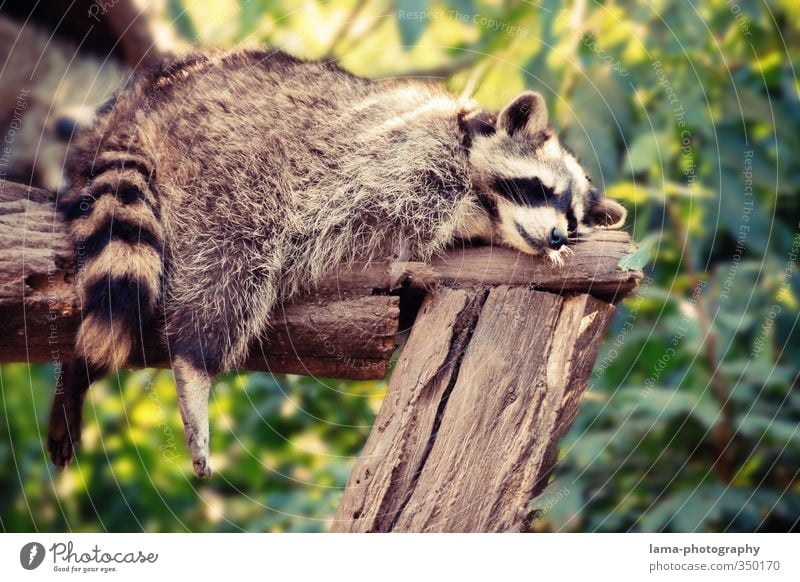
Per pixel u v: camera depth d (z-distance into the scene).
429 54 6.68
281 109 4.88
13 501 6.11
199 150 4.66
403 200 4.85
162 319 4.38
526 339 4.23
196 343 4.37
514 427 4.08
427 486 4.00
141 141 4.61
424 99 5.25
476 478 4.01
